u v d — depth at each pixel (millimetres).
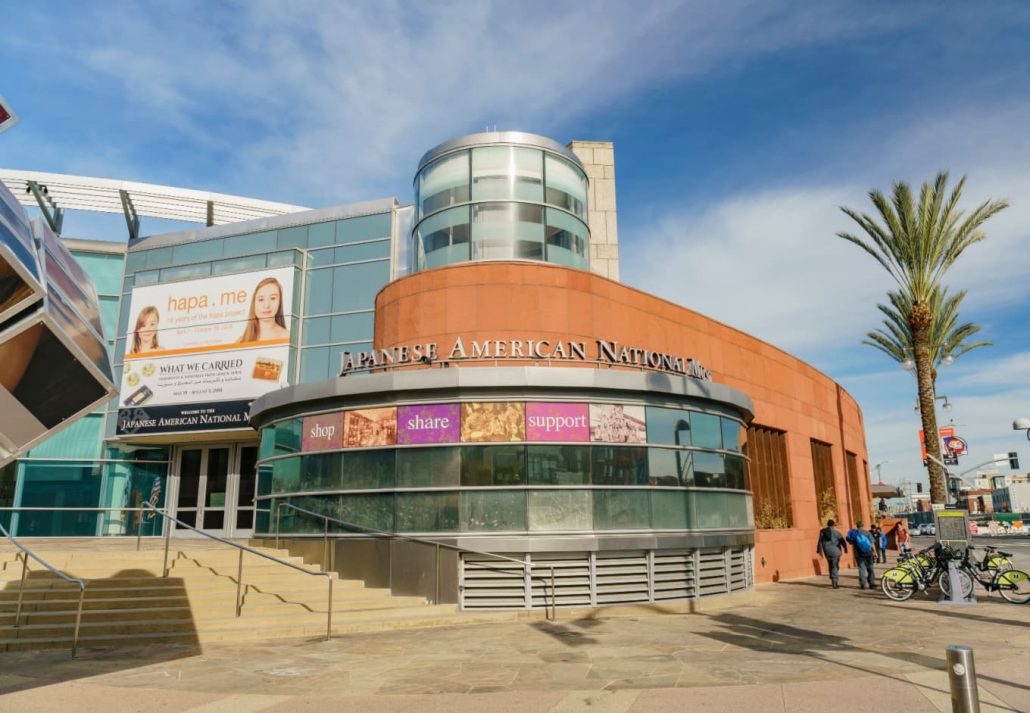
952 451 32188
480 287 18047
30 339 4836
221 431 25703
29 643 10742
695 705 7281
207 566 15039
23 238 4898
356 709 7297
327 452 16469
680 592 15883
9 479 26594
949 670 5684
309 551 16234
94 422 27734
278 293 26562
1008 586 16734
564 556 14859
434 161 21156
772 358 26406
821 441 29906
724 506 17688
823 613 14953
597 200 31719
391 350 17172
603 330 18844
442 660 9922
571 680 8562
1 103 5043
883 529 42219
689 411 17422
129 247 29578
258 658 10133
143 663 9773
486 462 15234
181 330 27094
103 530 26812
